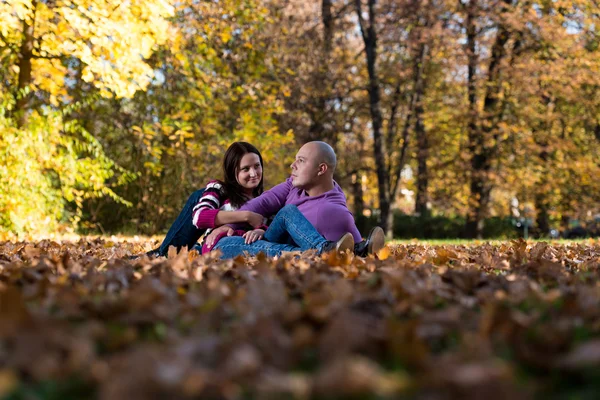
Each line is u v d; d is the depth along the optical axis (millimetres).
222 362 1392
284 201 4816
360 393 1178
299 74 20047
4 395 1150
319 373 1295
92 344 1517
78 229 14352
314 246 4137
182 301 2207
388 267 3432
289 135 14766
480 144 20016
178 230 4906
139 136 14188
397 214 23875
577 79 19109
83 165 11461
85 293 2342
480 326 1701
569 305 2088
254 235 4418
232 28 14680
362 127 24391
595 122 21828
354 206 25703
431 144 21391
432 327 1747
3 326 1522
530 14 18594
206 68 14820
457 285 2793
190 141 14820
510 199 23797
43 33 11039
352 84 21578
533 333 1667
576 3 19516
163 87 14945
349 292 2258
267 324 1592
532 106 20328
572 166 20188
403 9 19562
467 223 21156
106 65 9898
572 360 1358
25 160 10266
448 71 20969
